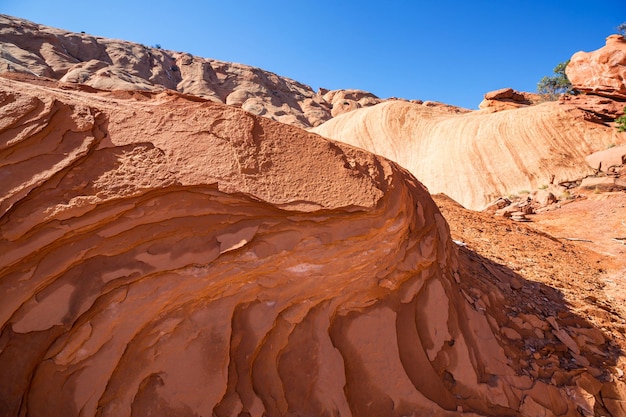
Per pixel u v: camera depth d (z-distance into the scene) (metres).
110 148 2.70
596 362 4.37
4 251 2.21
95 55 58.91
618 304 6.45
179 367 2.50
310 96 80.94
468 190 29.48
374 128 42.66
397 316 3.46
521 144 28.95
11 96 2.59
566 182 24.59
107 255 2.50
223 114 3.19
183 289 2.61
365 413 2.89
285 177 3.05
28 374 2.16
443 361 3.46
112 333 2.38
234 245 2.73
